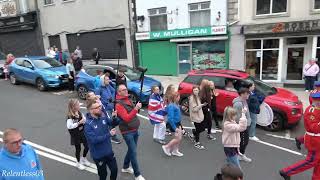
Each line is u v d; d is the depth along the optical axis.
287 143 8.45
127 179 6.53
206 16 17.80
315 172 5.89
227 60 17.53
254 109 8.30
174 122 7.46
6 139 3.87
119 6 20.61
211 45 17.95
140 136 9.10
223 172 3.19
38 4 24.95
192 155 7.71
